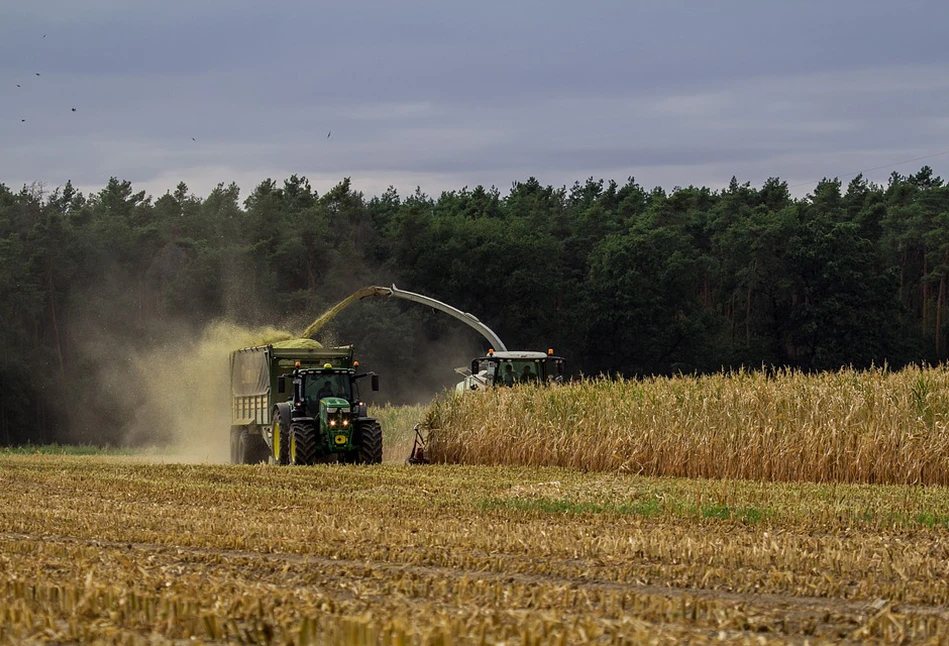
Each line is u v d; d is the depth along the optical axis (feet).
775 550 87.81
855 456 161.58
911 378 165.48
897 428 159.84
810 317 621.72
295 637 53.21
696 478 170.40
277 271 623.36
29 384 496.64
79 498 133.49
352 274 611.88
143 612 60.03
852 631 62.03
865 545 91.15
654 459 179.42
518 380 249.14
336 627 53.31
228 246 584.81
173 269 563.89
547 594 67.26
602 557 85.87
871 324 616.39
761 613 64.23
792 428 168.86
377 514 116.37
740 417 173.47
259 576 76.48
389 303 598.75
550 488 146.72
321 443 203.82
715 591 73.72
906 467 157.38
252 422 238.27
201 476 164.55
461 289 630.33
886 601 69.10
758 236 642.63
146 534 98.27
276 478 160.25
